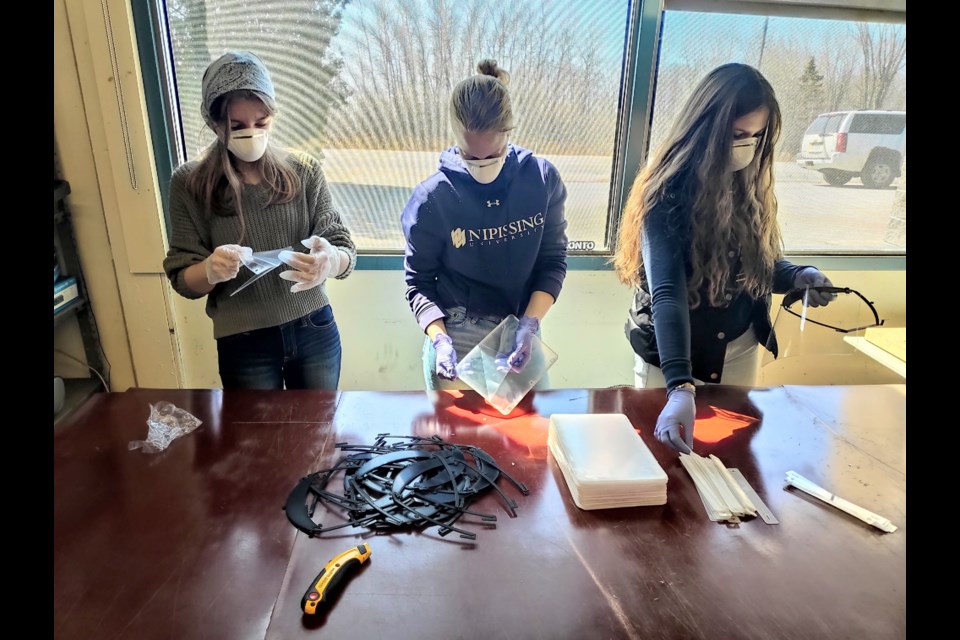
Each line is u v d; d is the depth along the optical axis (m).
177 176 1.50
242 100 1.39
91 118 1.83
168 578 0.86
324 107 1.91
